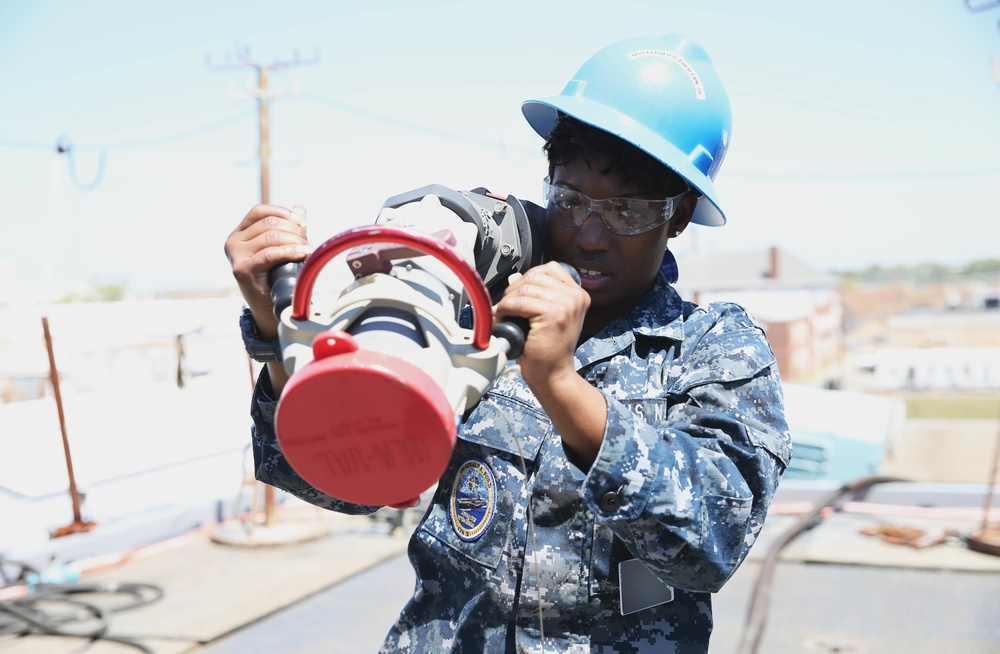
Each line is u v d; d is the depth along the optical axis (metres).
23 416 6.04
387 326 0.99
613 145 1.32
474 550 1.32
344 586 5.88
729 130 1.45
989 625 5.06
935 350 30.59
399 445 0.94
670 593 1.27
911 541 6.66
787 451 1.23
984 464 15.88
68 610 5.39
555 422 1.10
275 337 1.26
